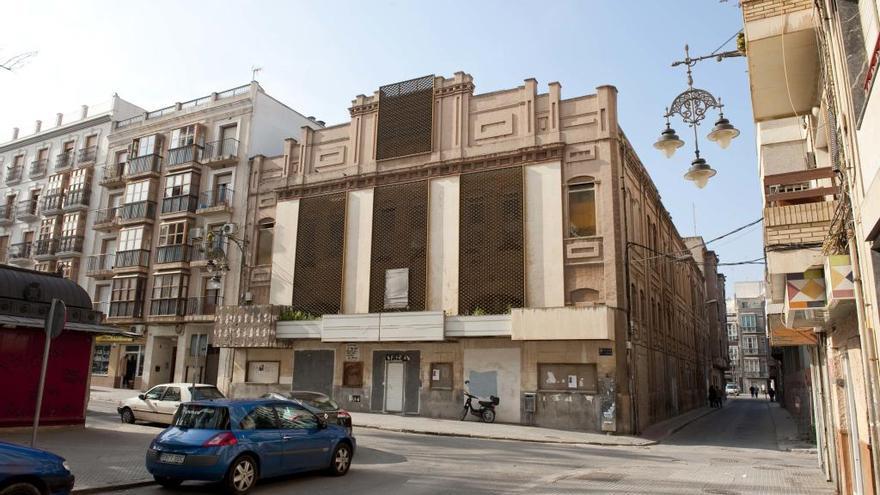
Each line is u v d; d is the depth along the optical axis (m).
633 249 25.44
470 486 10.17
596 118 24.20
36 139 44.78
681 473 12.09
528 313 22.55
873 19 4.89
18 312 14.84
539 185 24.69
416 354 25.64
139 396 18.38
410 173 27.59
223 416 9.56
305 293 29.22
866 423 7.17
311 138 30.98
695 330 46.91
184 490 9.61
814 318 8.73
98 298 37.75
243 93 34.91
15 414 14.66
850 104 5.55
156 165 36.59
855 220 5.75
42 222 41.91
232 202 33.00
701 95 10.78
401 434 19.47
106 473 10.34
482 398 23.86
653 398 26.88
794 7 8.02
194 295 33.16
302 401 16.09
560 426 22.20
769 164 16.17
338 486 10.09
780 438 21.81
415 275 26.59
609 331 21.36
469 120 26.81
